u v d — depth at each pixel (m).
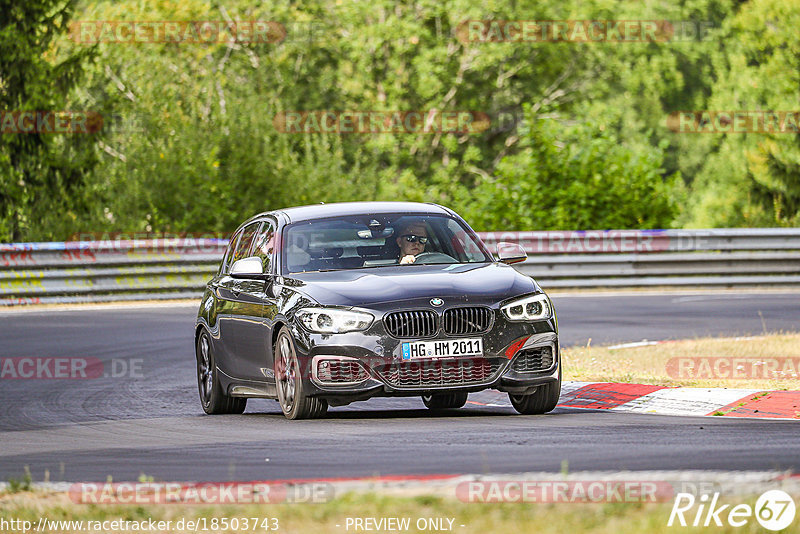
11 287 68.88
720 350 42.06
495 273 30.39
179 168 92.12
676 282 75.94
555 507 17.58
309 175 97.44
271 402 37.66
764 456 23.00
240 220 93.75
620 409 31.86
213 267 73.31
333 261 31.55
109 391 39.28
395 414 31.78
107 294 70.69
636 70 171.12
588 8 156.00
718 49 176.00
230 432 28.91
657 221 88.62
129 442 28.25
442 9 148.62
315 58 152.38
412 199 111.19
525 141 90.25
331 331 28.75
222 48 141.62
